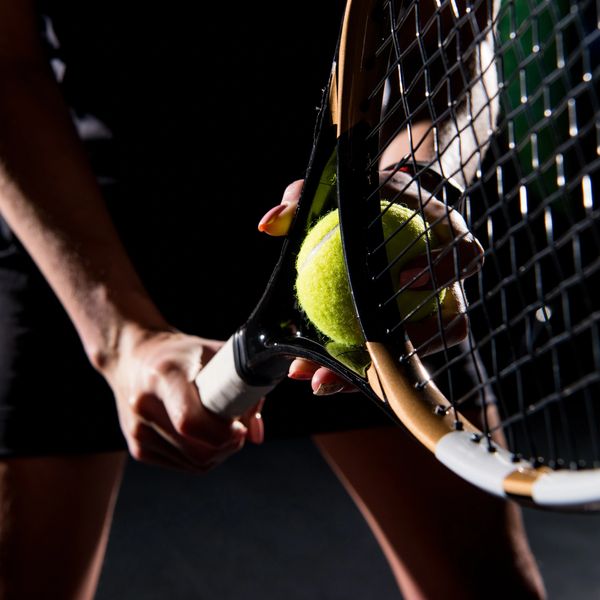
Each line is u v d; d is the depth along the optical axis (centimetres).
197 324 106
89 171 95
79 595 106
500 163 51
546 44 46
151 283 105
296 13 102
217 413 81
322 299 66
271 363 75
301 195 70
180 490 261
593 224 42
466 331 67
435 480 101
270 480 269
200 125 103
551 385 275
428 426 54
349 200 65
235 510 248
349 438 105
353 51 66
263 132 104
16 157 91
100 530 107
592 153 224
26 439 101
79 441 102
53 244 91
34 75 95
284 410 104
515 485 45
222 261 105
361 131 67
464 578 100
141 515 244
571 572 212
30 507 100
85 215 92
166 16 101
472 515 100
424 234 59
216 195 104
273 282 73
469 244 68
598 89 212
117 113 104
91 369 103
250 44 102
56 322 102
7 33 93
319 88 104
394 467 103
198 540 230
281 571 213
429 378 58
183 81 102
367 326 61
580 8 43
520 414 48
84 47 104
